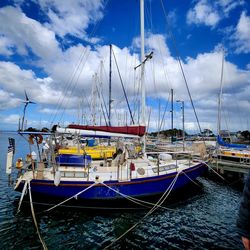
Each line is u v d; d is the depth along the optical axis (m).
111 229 7.17
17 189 8.12
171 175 9.32
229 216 8.50
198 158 12.19
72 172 8.59
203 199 10.57
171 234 6.96
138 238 6.67
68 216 7.96
